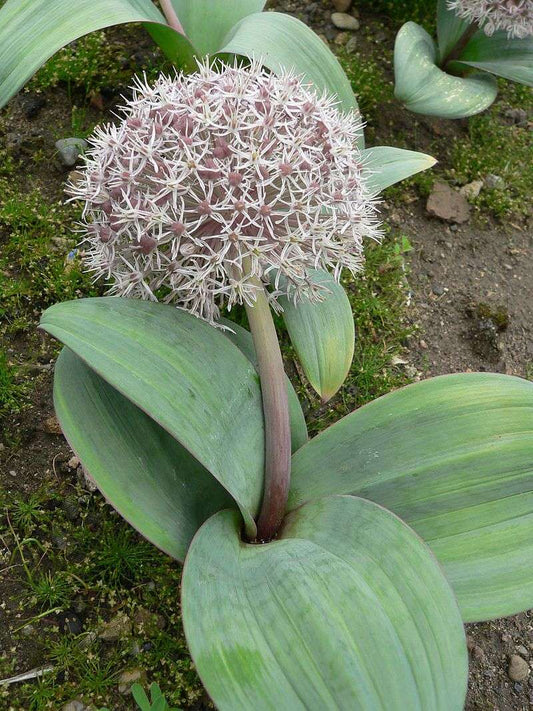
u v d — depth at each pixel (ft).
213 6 1.20
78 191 0.77
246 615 0.60
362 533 0.67
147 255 0.73
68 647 0.84
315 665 0.56
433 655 0.57
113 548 0.90
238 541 0.72
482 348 1.20
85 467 0.70
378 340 1.17
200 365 0.71
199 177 0.68
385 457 0.76
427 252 1.29
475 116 1.47
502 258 1.31
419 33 1.30
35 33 0.93
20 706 0.81
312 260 0.74
